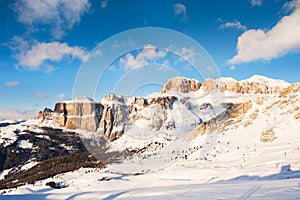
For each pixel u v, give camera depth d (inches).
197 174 3368.6
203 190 1660.9
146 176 3348.9
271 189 1309.1
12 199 2667.3
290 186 1373.0
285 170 2935.5
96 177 3390.7
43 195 2770.7
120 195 1972.2
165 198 1421.0
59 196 2559.1
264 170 3107.8
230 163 4101.9
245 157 4478.3
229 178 2974.9
